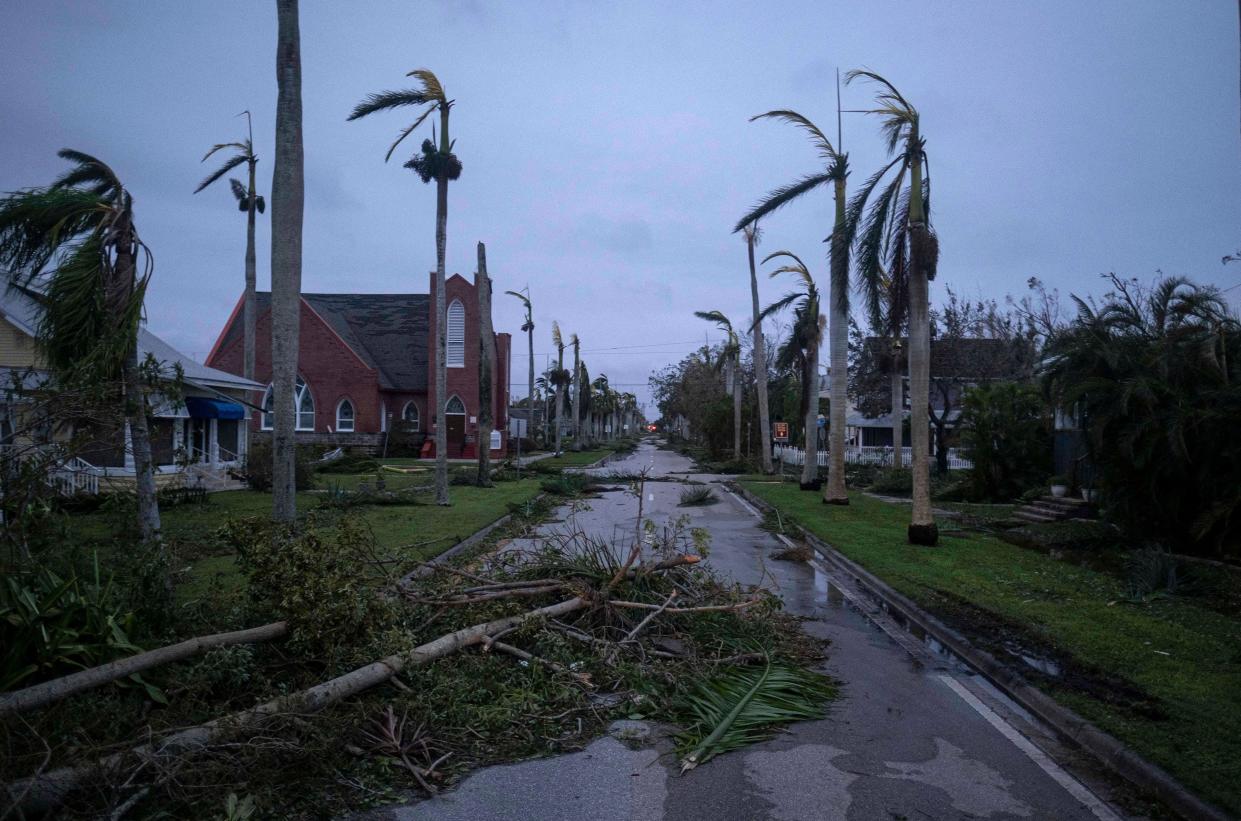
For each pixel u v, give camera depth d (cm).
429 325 5222
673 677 679
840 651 831
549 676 670
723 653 754
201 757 465
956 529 1748
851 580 1237
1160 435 1325
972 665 780
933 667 774
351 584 639
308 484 2547
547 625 735
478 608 758
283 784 476
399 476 3322
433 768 508
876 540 1560
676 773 523
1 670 500
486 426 2809
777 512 2039
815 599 1094
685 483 3228
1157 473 1377
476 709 586
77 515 1229
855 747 570
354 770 503
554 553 907
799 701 655
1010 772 526
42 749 441
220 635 586
